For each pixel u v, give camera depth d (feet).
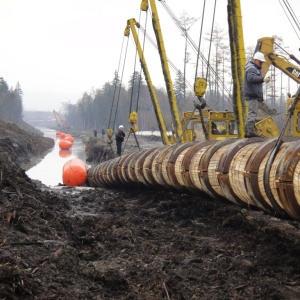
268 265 22.29
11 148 118.62
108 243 26.53
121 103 323.78
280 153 20.94
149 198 43.37
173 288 18.65
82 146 224.12
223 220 31.94
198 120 56.24
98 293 17.67
